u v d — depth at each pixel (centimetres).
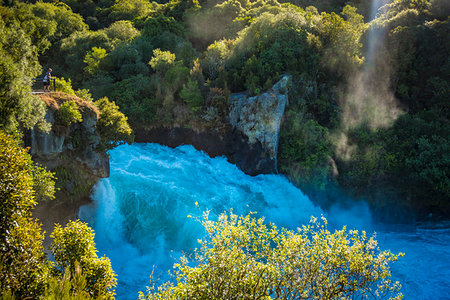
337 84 4266
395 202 3706
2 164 1260
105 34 5656
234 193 3603
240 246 1067
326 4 7588
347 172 3828
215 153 3941
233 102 3878
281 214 3569
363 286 1063
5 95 1736
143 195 3130
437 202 3644
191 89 3962
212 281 1028
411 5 5212
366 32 4788
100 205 2820
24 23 4644
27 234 1252
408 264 2780
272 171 3747
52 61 5831
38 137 2256
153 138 4109
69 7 8138
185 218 3120
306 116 3944
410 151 3791
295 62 4094
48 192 2045
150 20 6162
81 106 2558
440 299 2372
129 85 4288
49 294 1083
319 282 1051
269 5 6156
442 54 4559
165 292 1180
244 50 4388
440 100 4212
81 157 2552
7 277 1101
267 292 1055
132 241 2898
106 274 1388
